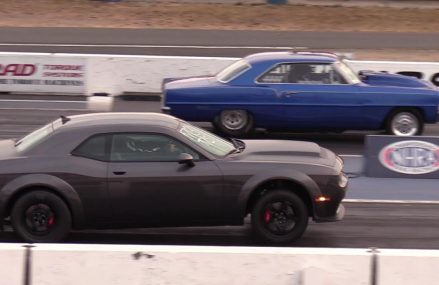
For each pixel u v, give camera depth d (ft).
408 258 31.35
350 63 94.38
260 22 168.45
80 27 156.76
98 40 140.05
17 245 31.71
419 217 50.26
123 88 96.02
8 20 162.09
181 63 95.35
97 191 41.16
